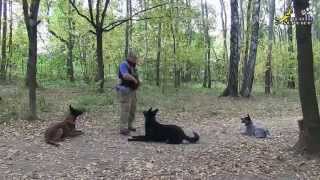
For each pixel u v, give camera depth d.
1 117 14.25
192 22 43.28
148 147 10.85
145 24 36.62
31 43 14.19
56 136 11.35
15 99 19.19
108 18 34.22
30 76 14.30
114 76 43.28
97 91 23.70
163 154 10.17
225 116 16.95
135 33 38.16
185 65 42.84
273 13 31.42
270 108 20.14
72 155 10.04
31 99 14.28
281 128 14.00
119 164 9.34
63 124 11.67
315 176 8.66
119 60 38.97
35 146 10.80
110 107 17.64
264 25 38.25
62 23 33.88
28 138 11.62
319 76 31.64
